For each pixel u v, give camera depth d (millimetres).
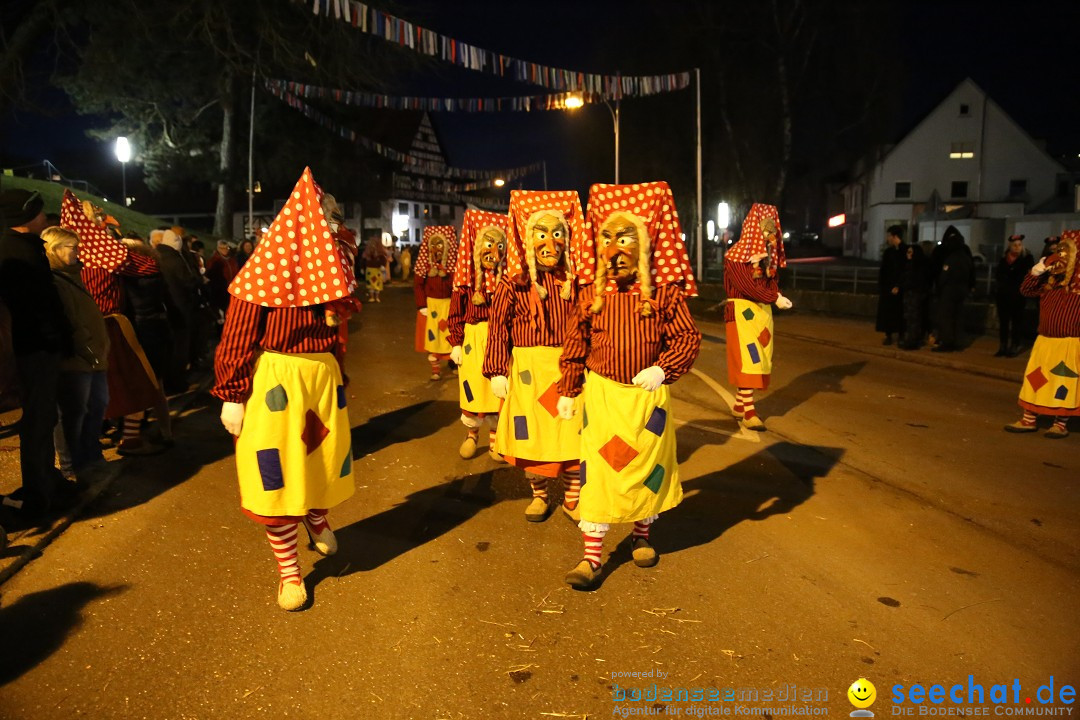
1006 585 4574
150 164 33281
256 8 21922
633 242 4238
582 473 4477
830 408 9102
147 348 7004
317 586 4430
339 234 4367
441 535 5191
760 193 32875
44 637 3834
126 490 5820
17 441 6750
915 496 6082
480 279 6574
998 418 8766
